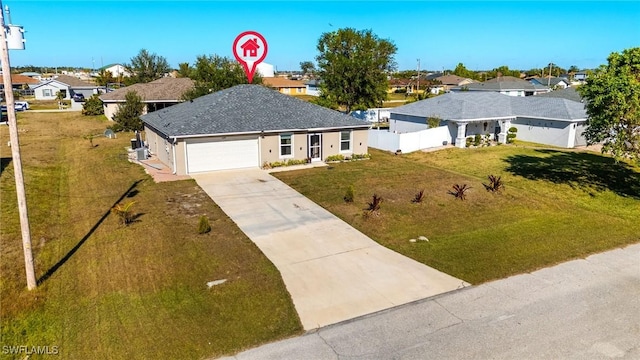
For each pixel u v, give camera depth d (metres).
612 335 9.26
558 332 9.34
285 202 18.25
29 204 17.44
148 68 70.94
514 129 35.09
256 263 12.45
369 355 8.53
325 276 11.81
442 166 26.33
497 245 14.06
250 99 26.20
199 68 39.59
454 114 33.12
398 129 38.25
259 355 8.50
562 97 37.03
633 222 16.69
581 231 15.44
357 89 39.62
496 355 8.55
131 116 38.22
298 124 24.78
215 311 9.98
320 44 41.25
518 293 11.02
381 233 14.99
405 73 119.69
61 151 29.05
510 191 20.41
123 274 11.67
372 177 22.58
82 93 82.00
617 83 17.33
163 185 20.52
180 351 8.57
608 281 11.73
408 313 10.06
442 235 14.89
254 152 24.00
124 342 8.83
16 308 9.97
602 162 27.25
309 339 9.04
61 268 12.02
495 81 69.19
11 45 9.80
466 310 10.21
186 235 14.40
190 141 22.23
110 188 20.03
